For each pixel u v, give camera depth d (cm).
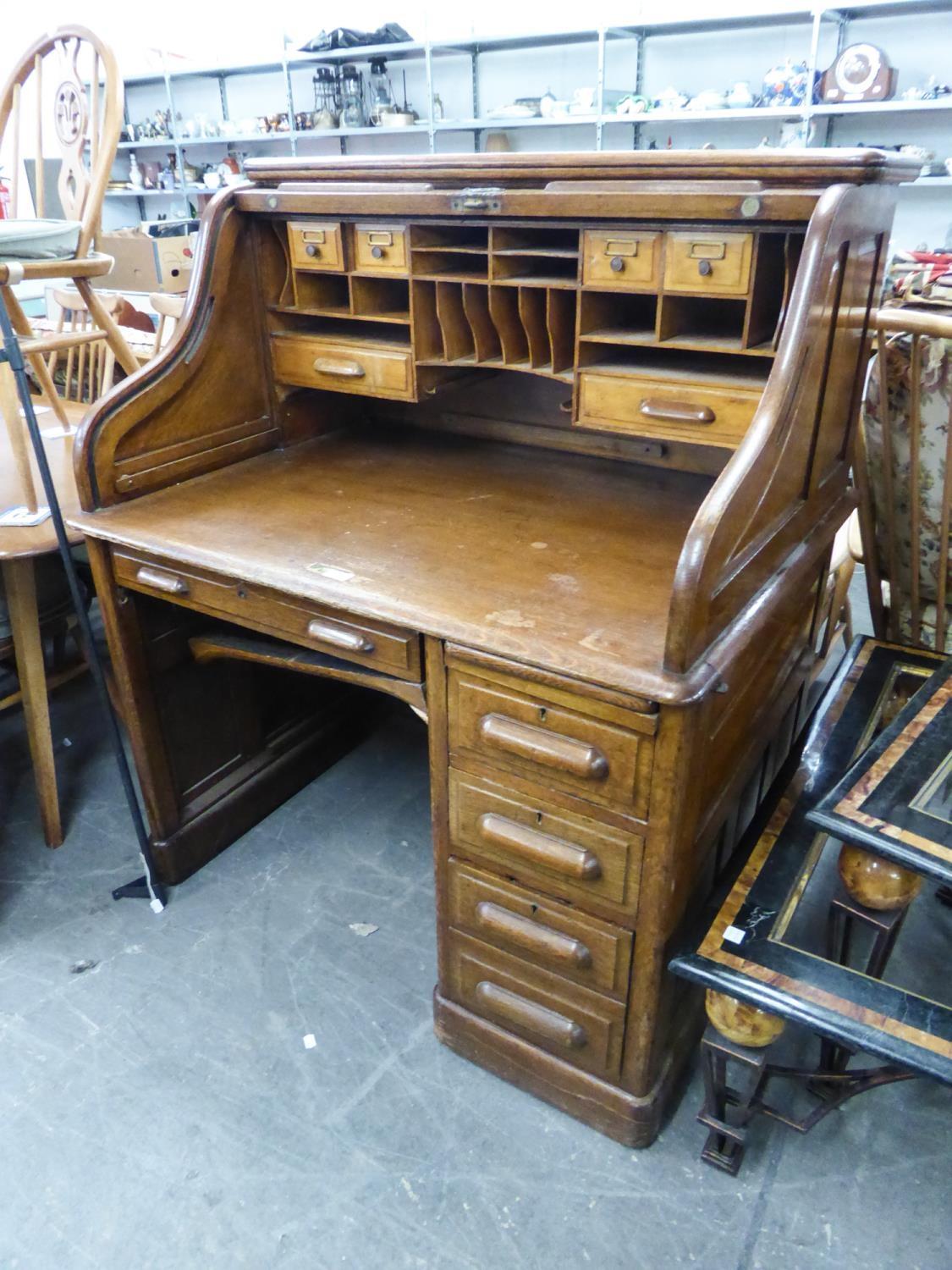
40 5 648
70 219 215
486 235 153
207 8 598
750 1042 121
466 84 536
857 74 406
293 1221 132
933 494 177
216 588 145
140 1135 144
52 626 209
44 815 202
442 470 175
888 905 120
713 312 146
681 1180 137
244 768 206
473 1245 129
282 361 175
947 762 126
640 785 112
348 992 169
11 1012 165
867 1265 125
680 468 170
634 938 124
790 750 176
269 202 156
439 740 129
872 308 142
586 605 122
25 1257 128
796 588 134
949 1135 143
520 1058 147
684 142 484
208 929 183
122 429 155
